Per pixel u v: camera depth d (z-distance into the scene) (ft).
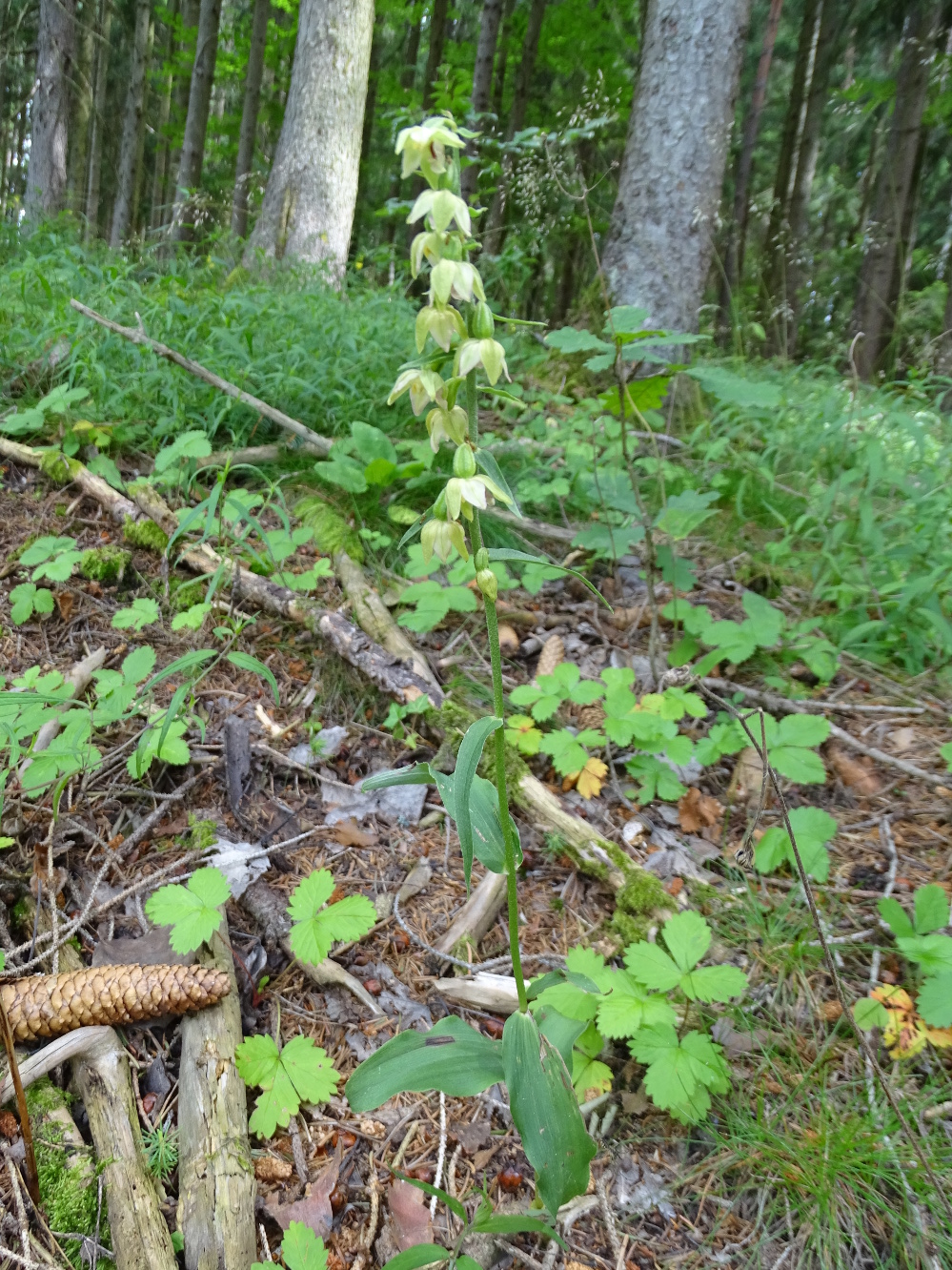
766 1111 5.69
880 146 48.85
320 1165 5.34
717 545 12.71
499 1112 5.81
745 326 20.62
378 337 15.64
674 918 6.20
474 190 28.55
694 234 17.35
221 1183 4.94
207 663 9.55
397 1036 4.86
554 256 51.85
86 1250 4.67
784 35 52.80
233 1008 5.96
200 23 40.81
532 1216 5.14
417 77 52.21
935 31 35.27
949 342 22.40
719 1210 5.31
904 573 11.14
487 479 4.13
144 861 7.23
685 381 16.38
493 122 31.60
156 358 13.29
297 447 13.25
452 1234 5.05
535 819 7.86
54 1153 5.00
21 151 65.98
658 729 8.18
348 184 25.94
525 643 10.46
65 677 8.83
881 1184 5.34
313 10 24.44
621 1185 5.43
